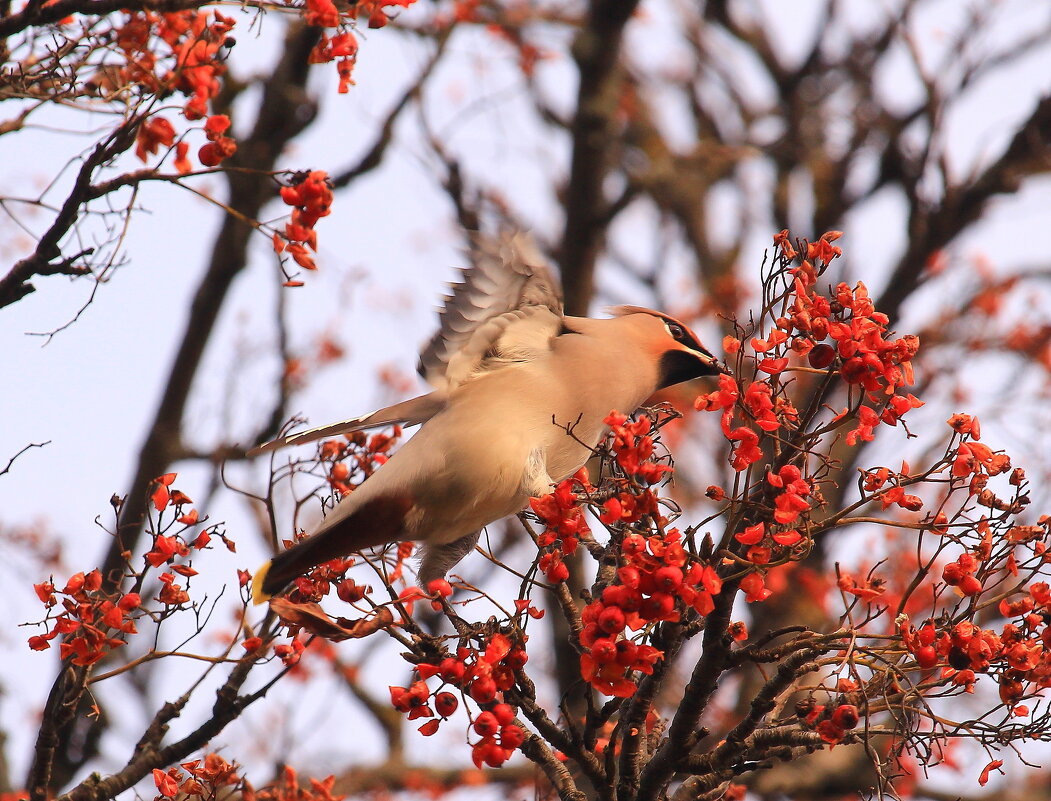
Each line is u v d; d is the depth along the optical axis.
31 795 8.35
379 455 10.09
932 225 18.67
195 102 8.25
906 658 7.68
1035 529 7.25
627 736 7.78
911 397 7.21
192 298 15.06
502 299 9.71
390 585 8.05
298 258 8.18
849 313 7.60
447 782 16.77
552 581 7.57
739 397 7.34
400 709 7.42
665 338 10.77
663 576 6.80
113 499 8.23
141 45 8.23
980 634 6.99
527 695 7.86
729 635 7.52
